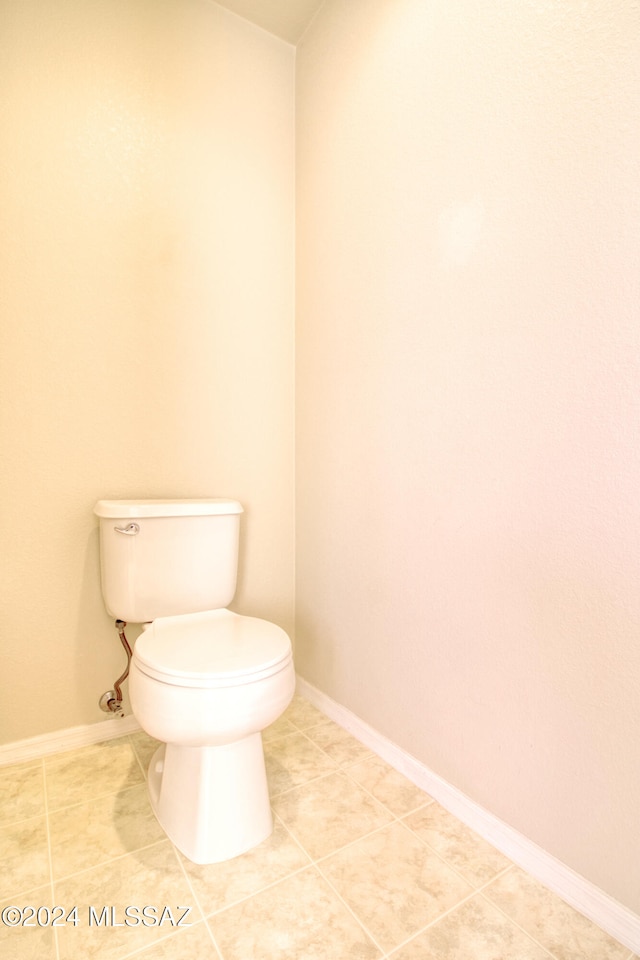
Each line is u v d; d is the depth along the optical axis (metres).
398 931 0.89
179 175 1.57
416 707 1.30
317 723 1.61
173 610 1.41
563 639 0.95
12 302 1.33
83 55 1.41
